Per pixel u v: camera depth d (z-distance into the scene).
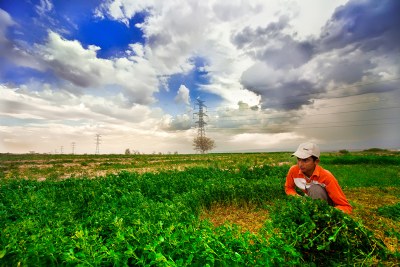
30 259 2.41
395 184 11.44
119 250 2.63
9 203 6.02
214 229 3.12
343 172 15.98
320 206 3.27
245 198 7.61
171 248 2.61
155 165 22.62
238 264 2.44
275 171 12.78
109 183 9.41
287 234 3.09
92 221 4.16
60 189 8.91
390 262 2.93
